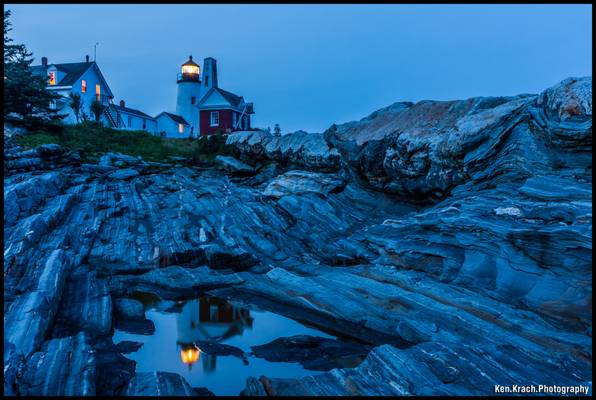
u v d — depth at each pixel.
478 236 9.79
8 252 10.28
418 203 16.08
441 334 7.68
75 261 12.00
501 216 9.77
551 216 8.83
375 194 17.80
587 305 7.14
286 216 17.28
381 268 11.42
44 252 11.58
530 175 10.89
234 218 17.12
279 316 9.71
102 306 9.32
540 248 8.29
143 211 17.73
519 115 11.86
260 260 13.64
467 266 9.69
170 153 32.50
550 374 5.81
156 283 11.73
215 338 8.37
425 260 10.73
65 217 15.56
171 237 14.60
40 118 29.05
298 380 6.00
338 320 9.12
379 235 13.02
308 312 9.77
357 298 9.95
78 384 5.62
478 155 12.40
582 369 5.93
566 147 10.18
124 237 14.59
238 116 52.22
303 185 19.61
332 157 20.42
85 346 6.85
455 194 12.98
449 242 10.50
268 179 26.56
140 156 29.62
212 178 26.77
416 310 8.74
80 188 19.59
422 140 14.56
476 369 5.92
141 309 9.82
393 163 15.78
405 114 17.53
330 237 15.11
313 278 11.67
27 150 23.02
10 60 28.59
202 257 13.39
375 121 19.09
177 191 21.77
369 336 8.31
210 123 49.56
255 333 8.68
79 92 46.56
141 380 5.99
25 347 6.38
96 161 26.20
